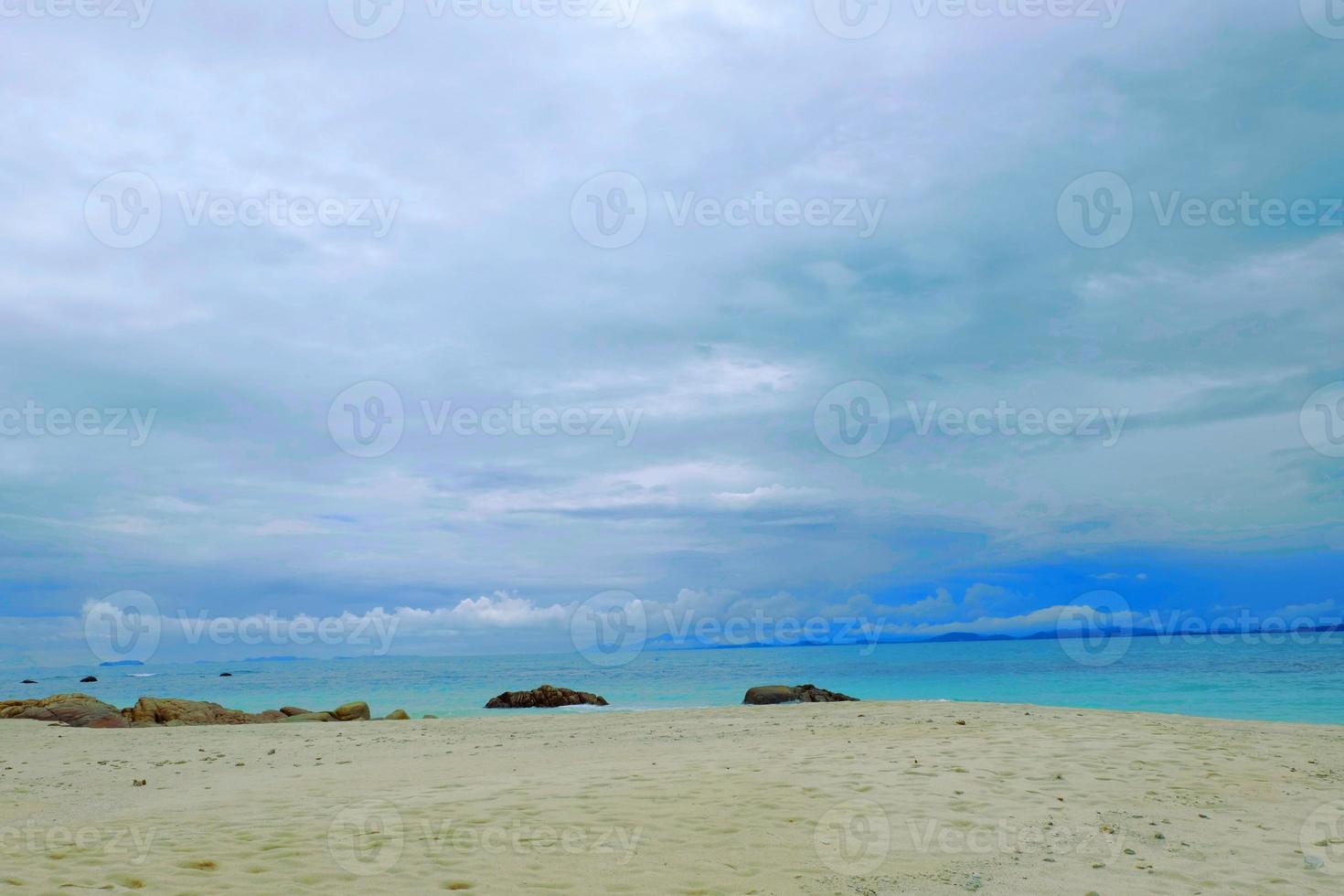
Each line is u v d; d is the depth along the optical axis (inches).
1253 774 362.3
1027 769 374.0
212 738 623.5
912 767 379.6
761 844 262.7
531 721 718.5
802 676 1764.3
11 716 849.5
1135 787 337.7
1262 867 241.0
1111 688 1191.6
